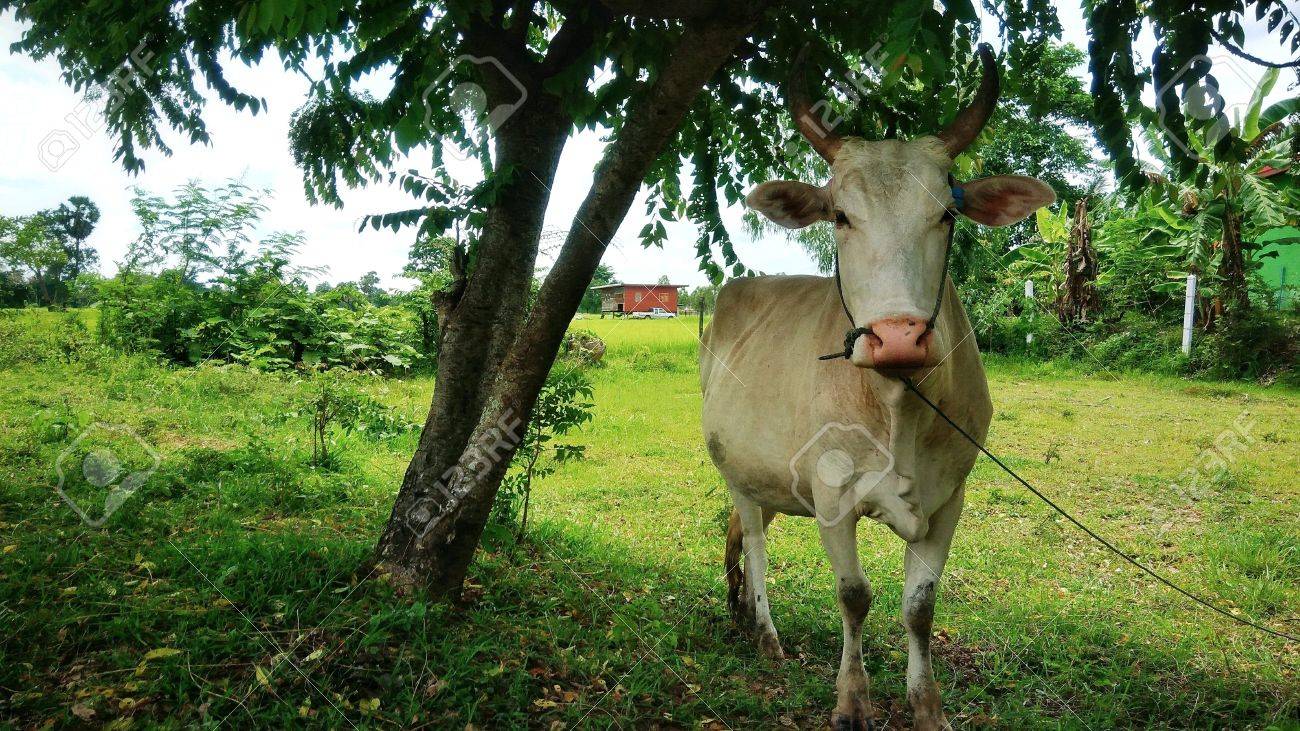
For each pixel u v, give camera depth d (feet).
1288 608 14.42
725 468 12.47
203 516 15.11
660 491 21.75
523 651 10.70
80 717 8.05
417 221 11.56
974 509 20.86
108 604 10.15
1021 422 32.65
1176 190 11.25
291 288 44.52
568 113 12.35
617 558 16.05
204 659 9.27
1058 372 49.01
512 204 12.90
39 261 43.50
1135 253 51.62
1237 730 10.21
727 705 10.50
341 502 17.53
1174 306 51.57
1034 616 13.82
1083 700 11.02
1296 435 29.32
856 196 8.86
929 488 9.98
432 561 11.75
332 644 9.76
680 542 18.02
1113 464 25.67
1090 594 14.97
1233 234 44.52
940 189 8.87
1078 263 53.93
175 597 10.52
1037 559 17.13
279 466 18.99
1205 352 46.09
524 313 13.38
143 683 8.61
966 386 10.09
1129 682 11.21
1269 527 18.85
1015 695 11.06
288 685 9.00
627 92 12.41
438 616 10.92
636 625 12.50
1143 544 18.11
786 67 11.80
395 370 44.60
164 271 42.47
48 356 36.65
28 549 12.02
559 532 16.88
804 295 11.80
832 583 15.70
